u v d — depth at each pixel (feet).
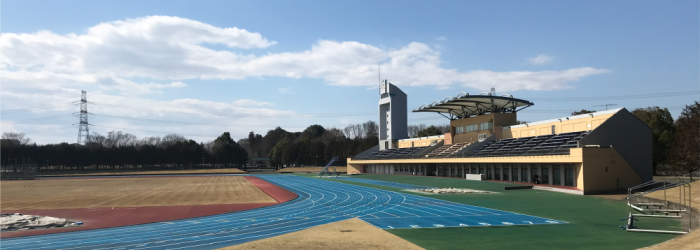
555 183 192.85
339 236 79.00
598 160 165.68
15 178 339.16
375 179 292.81
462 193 173.99
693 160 194.90
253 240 79.10
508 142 249.96
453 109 307.58
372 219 104.17
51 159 448.65
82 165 467.11
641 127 181.37
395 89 402.93
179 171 447.01
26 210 130.00
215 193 188.96
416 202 142.92
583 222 96.73
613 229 87.20
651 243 72.59
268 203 146.92
